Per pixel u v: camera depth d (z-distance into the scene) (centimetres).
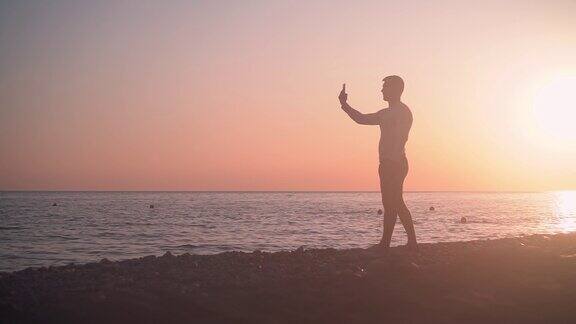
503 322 634
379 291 705
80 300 633
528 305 690
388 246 965
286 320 602
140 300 639
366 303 662
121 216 5944
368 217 5722
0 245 2750
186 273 783
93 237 3262
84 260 2106
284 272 798
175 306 625
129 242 2928
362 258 913
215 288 699
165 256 941
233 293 678
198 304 632
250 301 651
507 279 793
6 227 4153
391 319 624
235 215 6206
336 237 3184
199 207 9019
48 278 750
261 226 4266
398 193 952
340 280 746
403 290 716
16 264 1966
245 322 588
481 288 746
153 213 6719
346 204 11050
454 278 785
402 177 952
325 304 654
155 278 752
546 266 884
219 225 4406
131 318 588
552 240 1259
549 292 737
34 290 678
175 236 3328
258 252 992
